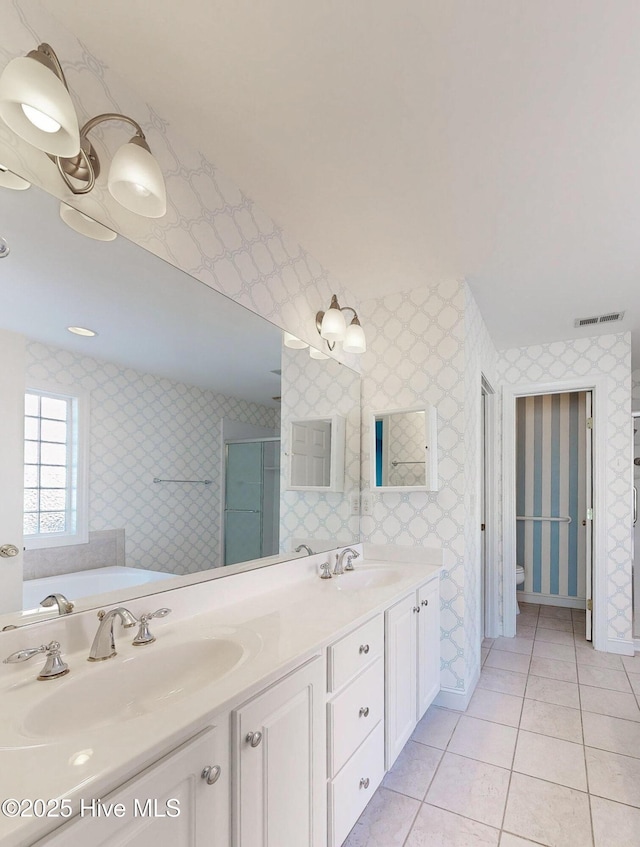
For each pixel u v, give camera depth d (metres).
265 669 1.09
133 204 1.22
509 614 3.63
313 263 2.33
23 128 0.97
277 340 2.06
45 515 1.17
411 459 2.59
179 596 1.50
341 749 1.41
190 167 1.54
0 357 1.07
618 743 2.11
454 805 1.71
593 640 3.38
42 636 1.10
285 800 1.15
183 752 0.87
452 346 2.55
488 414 3.77
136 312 1.41
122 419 1.39
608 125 1.43
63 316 1.21
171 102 1.37
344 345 2.37
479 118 1.42
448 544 2.49
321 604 1.69
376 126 1.46
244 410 1.89
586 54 1.19
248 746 1.02
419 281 2.60
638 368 4.22
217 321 1.72
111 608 1.27
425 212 1.93
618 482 3.35
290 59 1.23
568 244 2.18
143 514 1.45
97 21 1.13
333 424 2.53
